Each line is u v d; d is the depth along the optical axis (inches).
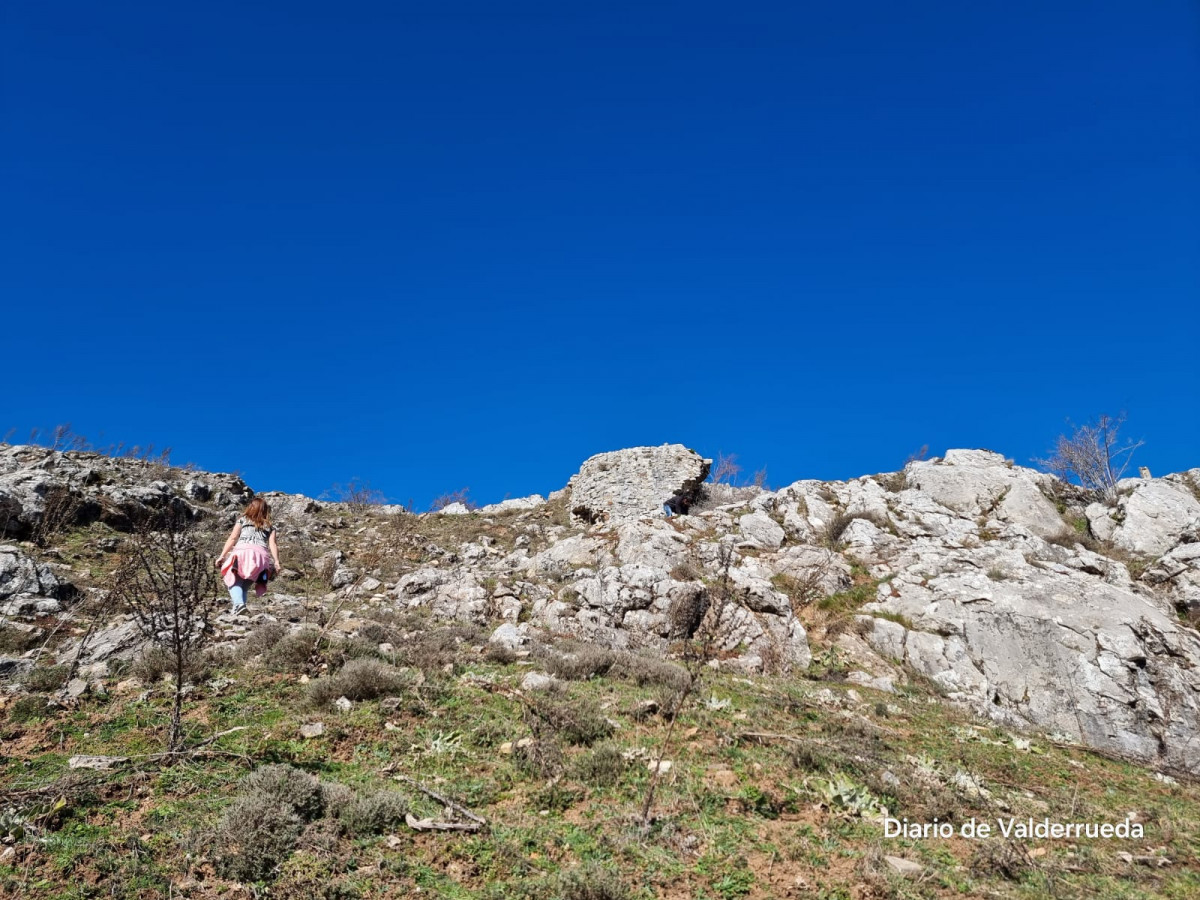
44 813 226.2
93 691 336.2
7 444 893.8
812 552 789.2
